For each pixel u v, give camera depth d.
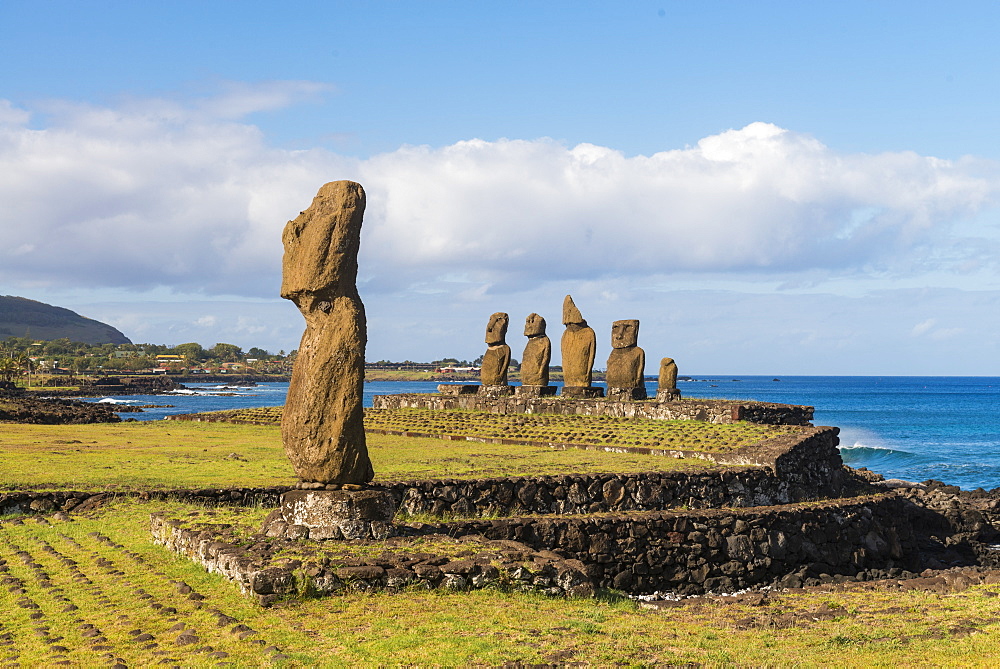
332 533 13.34
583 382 37.06
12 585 12.17
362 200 13.40
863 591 15.05
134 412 88.00
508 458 25.22
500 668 9.00
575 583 12.97
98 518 16.72
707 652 9.98
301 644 9.82
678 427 29.53
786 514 21.09
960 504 32.62
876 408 131.38
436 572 12.22
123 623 10.57
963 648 10.04
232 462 24.47
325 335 13.42
